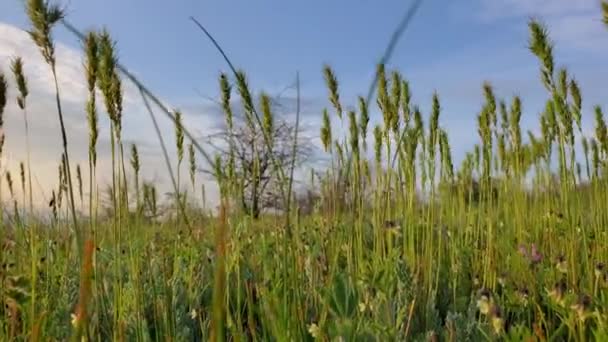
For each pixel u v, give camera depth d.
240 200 2.56
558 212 4.21
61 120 1.89
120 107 2.26
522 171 4.16
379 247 3.18
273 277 2.89
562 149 2.95
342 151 2.58
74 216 1.88
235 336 1.95
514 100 3.82
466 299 3.28
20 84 2.57
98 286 2.64
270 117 2.21
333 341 2.26
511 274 3.36
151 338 2.86
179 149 2.94
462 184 4.54
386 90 2.91
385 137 3.00
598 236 3.32
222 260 0.99
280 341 1.88
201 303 3.46
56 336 2.71
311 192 3.88
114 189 2.47
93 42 2.09
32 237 3.06
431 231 3.33
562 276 3.16
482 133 3.91
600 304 2.32
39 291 2.75
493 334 2.33
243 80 2.15
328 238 3.42
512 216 4.81
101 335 2.71
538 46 2.73
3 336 2.19
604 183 3.51
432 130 3.50
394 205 4.15
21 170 3.25
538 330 2.15
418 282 3.25
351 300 2.71
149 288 3.19
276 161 1.93
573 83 2.92
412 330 2.78
